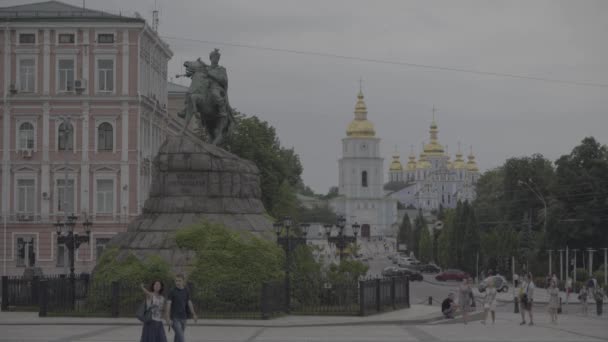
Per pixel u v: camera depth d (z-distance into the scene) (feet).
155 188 161.27
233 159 163.53
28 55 288.30
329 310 151.43
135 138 288.51
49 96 287.28
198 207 159.02
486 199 568.41
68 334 117.19
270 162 313.12
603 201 331.98
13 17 287.28
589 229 329.72
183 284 91.20
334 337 115.24
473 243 408.67
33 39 288.71
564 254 336.90
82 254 284.61
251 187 166.40
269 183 309.63
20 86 288.51
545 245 342.23
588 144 344.69
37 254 285.23
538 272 346.74
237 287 147.74
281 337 114.62
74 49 288.30
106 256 157.17
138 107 288.51
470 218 413.18
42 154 287.28
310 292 156.66
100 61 289.12
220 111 168.76
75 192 287.48
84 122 288.10
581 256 341.82
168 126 345.92
